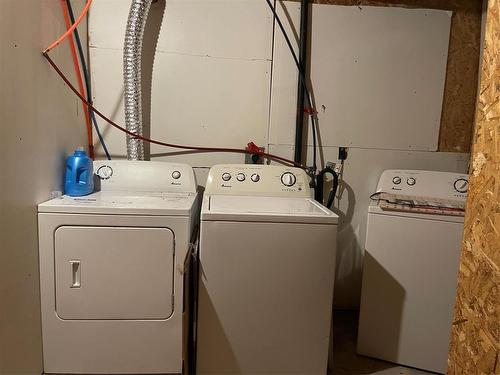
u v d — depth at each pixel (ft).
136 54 6.66
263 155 7.51
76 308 5.16
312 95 7.72
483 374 3.72
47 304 5.14
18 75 4.46
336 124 7.82
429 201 6.63
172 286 5.27
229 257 5.17
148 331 5.30
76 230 5.06
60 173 5.82
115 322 5.24
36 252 5.00
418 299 6.22
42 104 5.15
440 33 7.71
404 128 7.89
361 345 6.59
